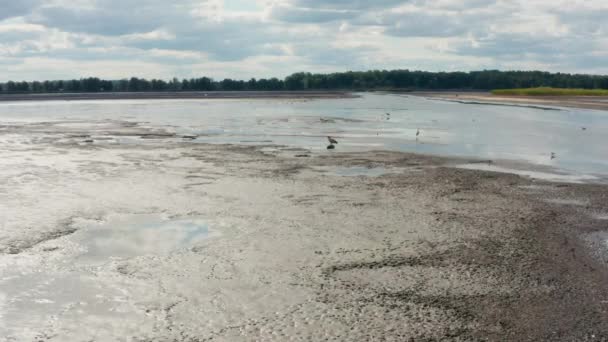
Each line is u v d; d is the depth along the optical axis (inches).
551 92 5423.2
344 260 438.3
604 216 591.2
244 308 349.1
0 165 914.1
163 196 666.2
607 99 4160.9
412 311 346.6
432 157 1040.2
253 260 437.1
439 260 441.1
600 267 431.5
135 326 325.1
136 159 988.6
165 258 442.0
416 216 576.1
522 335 317.4
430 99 4810.5
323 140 1348.4
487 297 370.0
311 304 355.3
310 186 732.0
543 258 450.0
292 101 4355.3
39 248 465.7
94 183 749.9
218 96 5728.3
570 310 351.3
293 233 511.2
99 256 447.2
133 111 2847.0
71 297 366.3
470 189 724.7
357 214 582.2
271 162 952.9
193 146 1206.9
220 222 549.0
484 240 495.8
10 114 2554.1
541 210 612.1
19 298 364.5
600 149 1206.3
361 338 310.7
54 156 1033.5
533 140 1384.1
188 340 307.7
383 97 5506.9
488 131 1642.5
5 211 588.7
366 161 973.8
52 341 308.2
